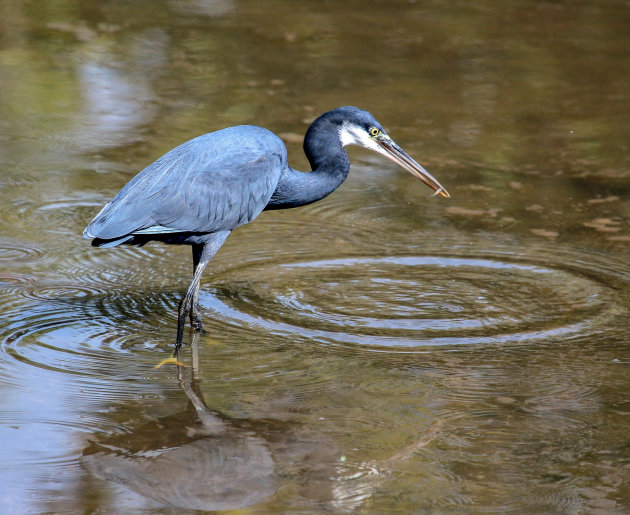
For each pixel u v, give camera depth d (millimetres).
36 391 10953
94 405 10688
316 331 12938
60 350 12086
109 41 29484
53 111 22781
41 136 21078
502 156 21031
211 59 27969
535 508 8750
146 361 11922
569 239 16719
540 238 16766
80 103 23469
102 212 12383
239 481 9164
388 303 13992
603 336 12844
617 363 12016
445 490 9047
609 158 21141
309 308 13742
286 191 13602
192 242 12953
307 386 11320
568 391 11266
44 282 14305
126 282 14531
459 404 10906
